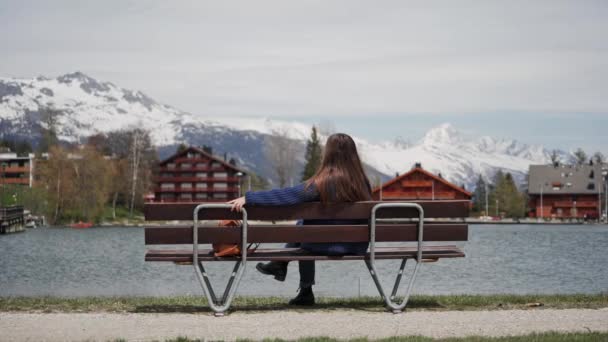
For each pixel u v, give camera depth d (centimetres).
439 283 2117
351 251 891
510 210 14362
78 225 9756
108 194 10394
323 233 870
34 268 2961
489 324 799
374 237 873
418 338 705
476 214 15488
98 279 2364
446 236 889
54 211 10019
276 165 12400
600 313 870
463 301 985
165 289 1962
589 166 15575
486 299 1009
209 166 14175
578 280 2220
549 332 734
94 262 3306
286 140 12500
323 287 1970
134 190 11894
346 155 878
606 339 695
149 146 14275
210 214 860
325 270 2602
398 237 884
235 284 861
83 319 832
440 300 1004
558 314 863
